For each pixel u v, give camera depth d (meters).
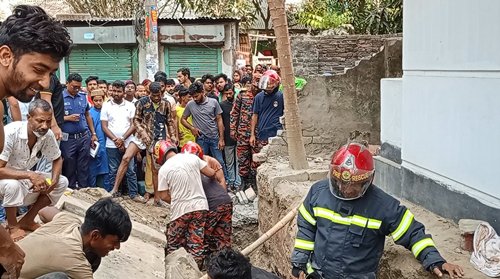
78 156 8.38
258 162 8.88
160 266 6.20
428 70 5.28
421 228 4.04
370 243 4.03
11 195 5.14
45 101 5.14
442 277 3.84
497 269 3.82
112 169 9.16
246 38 19.38
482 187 4.43
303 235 4.24
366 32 16.94
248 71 13.50
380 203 4.02
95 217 3.48
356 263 4.02
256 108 9.58
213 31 15.61
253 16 21.44
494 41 4.19
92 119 9.09
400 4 15.74
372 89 9.06
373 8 17.75
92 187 8.88
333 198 4.11
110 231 3.49
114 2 21.09
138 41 15.50
